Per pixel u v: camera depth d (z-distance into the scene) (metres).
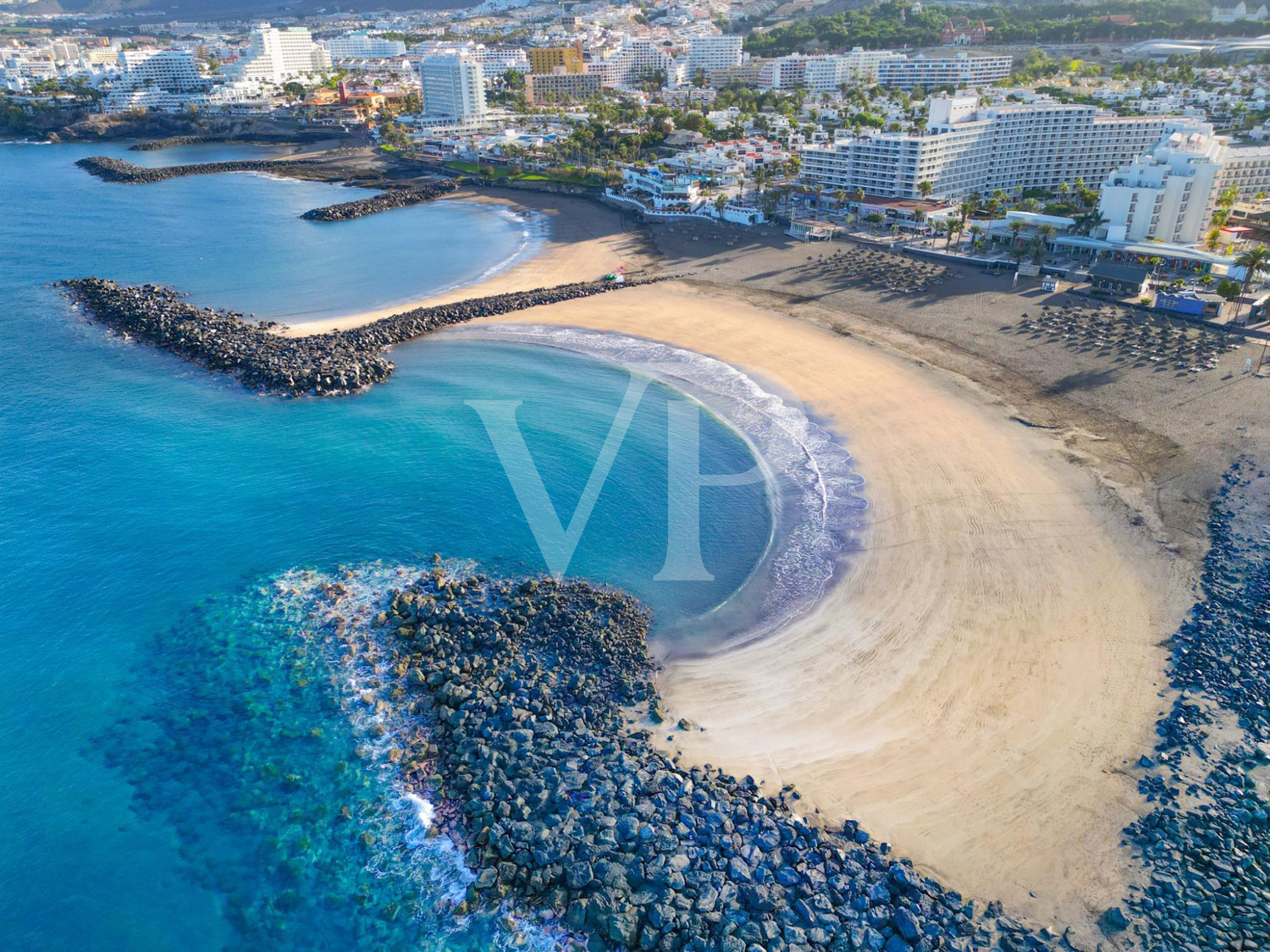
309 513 88.12
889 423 102.69
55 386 116.56
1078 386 108.00
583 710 62.56
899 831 52.59
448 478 94.25
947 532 82.19
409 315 142.12
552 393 114.56
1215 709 60.06
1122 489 86.75
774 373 118.06
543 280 165.62
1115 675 63.88
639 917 46.59
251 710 63.50
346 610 74.06
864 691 64.06
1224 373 108.19
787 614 73.25
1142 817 52.69
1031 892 48.56
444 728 61.59
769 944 44.84
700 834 51.53
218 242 198.25
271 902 49.84
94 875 51.69
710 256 174.88
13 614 73.19
